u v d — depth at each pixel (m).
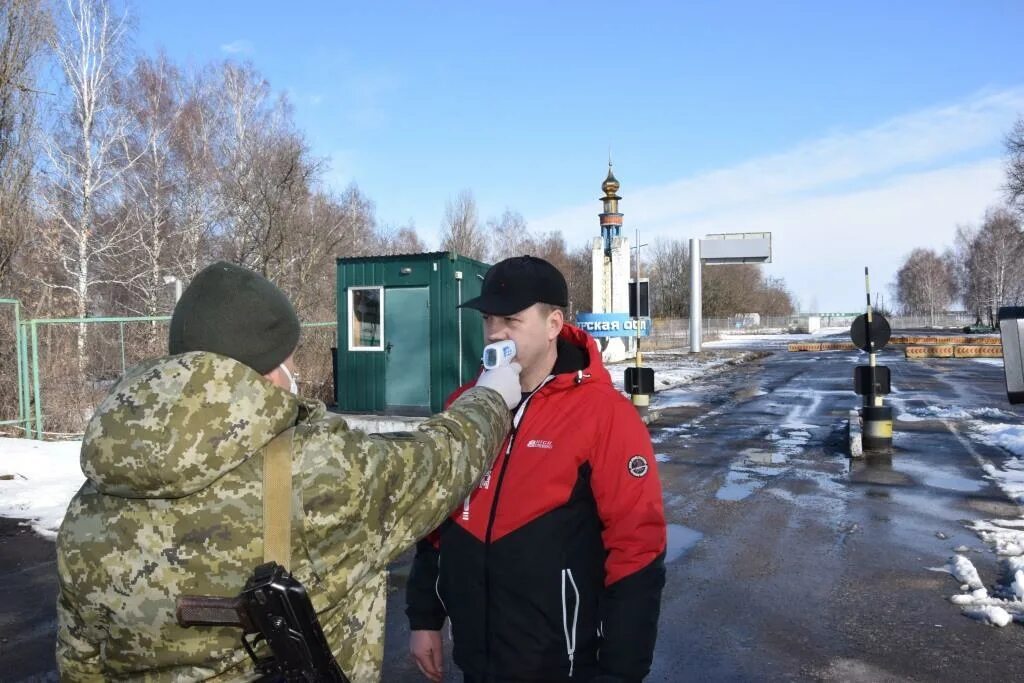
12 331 13.01
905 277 118.38
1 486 7.82
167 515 1.26
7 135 14.65
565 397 2.02
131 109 26.11
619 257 28.05
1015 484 8.13
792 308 111.06
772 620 4.59
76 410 12.93
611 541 1.91
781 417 14.06
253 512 1.28
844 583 5.23
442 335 11.66
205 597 1.24
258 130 28.52
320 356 16.64
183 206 26.55
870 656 4.08
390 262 11.93
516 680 1.92
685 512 7.25
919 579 5.29
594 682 1.82
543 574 1.91
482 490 1.99
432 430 1.59
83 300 19.97
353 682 1.43
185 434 1.22
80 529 1.31
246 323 1.36
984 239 77.81
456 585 2.01
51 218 20.30
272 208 23.28
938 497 7.68
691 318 34.91
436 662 2.20
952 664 3.97
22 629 4.49
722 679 3.84
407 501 1.46
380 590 1.51
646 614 1.85
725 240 35.44
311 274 25.62
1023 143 41.78
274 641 1.22
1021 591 4.86
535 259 2.10
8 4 14.55
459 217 46.59
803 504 7.52
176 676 1.31
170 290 23.98
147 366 1.32
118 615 1.27
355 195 35.47
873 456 9.92
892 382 20.50
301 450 1.33
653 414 14.54
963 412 13.78
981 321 71.25
